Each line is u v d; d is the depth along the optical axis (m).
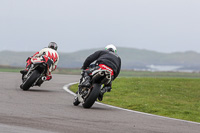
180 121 28.69
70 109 29.94
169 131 23.36
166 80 71.44
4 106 28.34
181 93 54.41
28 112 26.23
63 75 82.88
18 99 33.72
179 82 68.25
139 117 28.91
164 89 57.25
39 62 41.25
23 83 42.03
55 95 40.06
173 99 47.50
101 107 33.81
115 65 32.47
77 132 20.58
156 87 59.00
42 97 37.06
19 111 26.34
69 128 21.55
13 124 21.41
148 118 28.80
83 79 32.38
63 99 37.00
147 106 38.72
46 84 53.75
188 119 32.97
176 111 37.25
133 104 39.78
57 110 28.62
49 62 42.50
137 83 62.84
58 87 50.31
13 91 40.69
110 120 25.78
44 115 25.53
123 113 30.56
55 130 20.70
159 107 39.34
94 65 33.12
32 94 39.06
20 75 69.50
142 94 50.56
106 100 42.22
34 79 41.41
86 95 31.94
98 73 31.42
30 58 43.16
